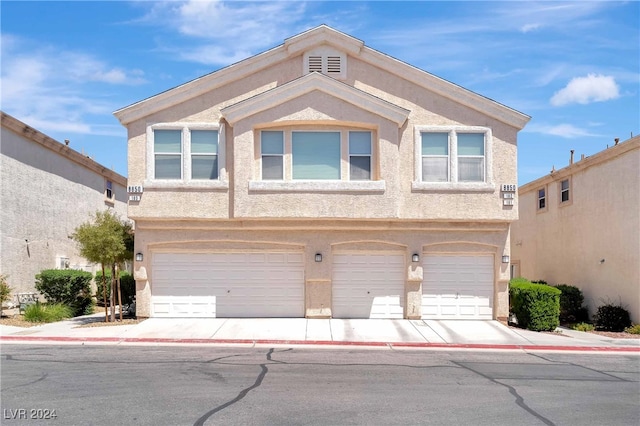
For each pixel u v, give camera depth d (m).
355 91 16.41
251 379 9.77
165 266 17.11
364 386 9.42
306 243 17.00
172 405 8.04
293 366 11.02
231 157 16.80
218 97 17.03
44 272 19.50
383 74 17.25
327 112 16.48
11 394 8.55
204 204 16.66
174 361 11.35
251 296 17.14
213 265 17.17
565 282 22.62
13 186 19.48
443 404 8.39
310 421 7.42
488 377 10.41
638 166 17.69
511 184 17.05
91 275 20.89
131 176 16.75
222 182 16.67
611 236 19.20
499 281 17.28
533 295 16.92
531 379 10.33
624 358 13.12
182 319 16.88
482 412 8.02
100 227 16.58
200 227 16.84
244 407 7.99
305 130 16.83
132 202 16.62
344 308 17.16
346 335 14.95
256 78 17.12
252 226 16.78
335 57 17.17
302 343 14.00
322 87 16.47
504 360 12.41
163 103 16.86
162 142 16.94
